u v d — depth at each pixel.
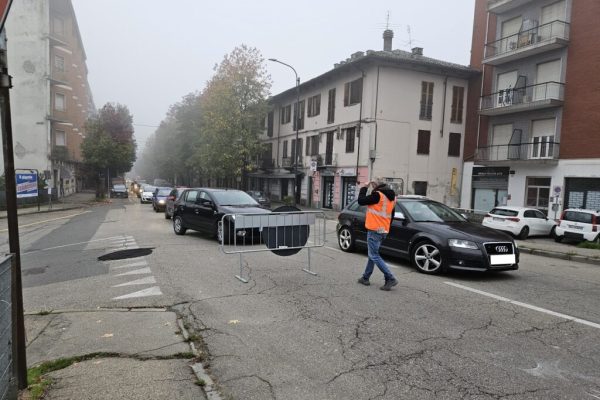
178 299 6.00
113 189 48.81
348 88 30.03
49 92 35.31
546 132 22.72
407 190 28.14
